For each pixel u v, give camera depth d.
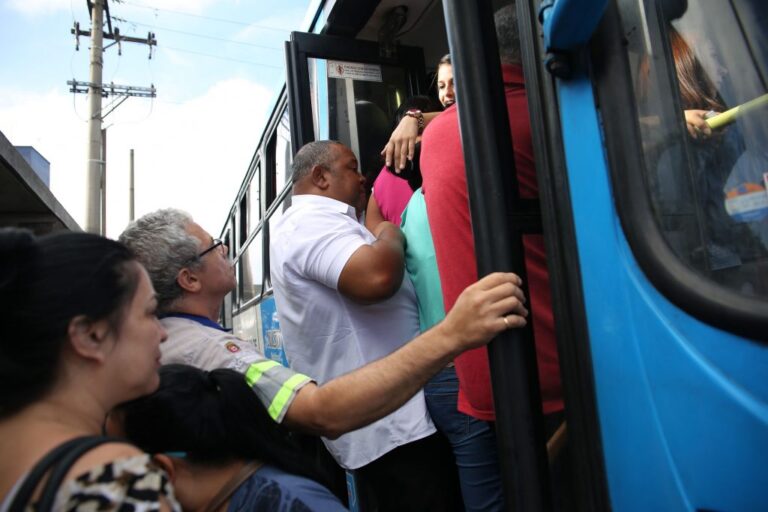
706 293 0.90
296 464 1.27
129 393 0.85
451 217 1.46
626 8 1.08
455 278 1.48
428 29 3.12
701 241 0.96
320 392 1.38
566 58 1.08
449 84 2.22
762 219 0.92
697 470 0.90
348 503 2.56
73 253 0.79
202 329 1.59
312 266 1.93
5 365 0.72
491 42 1.24
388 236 1.95
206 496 1.19
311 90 2.93
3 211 6.23
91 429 0.79
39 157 14.89
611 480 1.01
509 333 1.14
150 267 1.65
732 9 1.01
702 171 0.99
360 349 1.99
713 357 0.89
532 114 1.18
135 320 0.85
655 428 0.95
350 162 2.24
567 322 1.10
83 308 0.77
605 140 1.05
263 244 4.70
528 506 1.07
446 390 1.81
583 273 1.07
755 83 0.97
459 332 1.18
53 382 0.76
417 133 2.09
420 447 2.01
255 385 1.44
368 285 1.81
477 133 1.17
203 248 1.75
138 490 0.69
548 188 1.14
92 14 15.47
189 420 1.15
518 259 1.19
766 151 0.94
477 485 1.72
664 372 0.94
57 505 0.66
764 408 0.83
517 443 1.10
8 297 0.73
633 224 0.99
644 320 0.98
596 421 1.04
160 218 1.75
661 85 1.04
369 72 3.05
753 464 0.84
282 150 4.00
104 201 15.60
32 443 0.73
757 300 0.87
